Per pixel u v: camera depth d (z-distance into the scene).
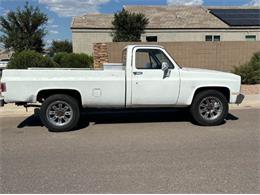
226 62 19.08
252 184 4.89
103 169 5.59
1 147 6.99
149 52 8.53
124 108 8.66
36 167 5.75
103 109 8.79
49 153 6.52
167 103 8.61
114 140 7.37
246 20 34.78
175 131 8.11
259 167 5.59
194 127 8.51
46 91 8.35
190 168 5.57
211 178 5.13
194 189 4.74
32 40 33.06
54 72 8.19
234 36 33.91
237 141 7.17
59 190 4.79
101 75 8.30
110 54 17.58
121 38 29.09
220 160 5.95
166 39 32.81
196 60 18.81
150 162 5.89
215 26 33.53
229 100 8.79
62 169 5.63
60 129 8.25
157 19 34.16
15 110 10.89
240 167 5.59
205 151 6.48
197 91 8.74
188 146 6.82
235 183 4.93
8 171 5.58
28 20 33.47
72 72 8.23
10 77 8.10
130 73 8.38
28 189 4.85
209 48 18.81
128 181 5.06
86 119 9.66
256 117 9.73
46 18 34.25
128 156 6.24
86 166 5.75
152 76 8.45
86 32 33.28
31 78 8.12
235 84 8.74
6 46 33.34
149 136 7.66
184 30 32.97
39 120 9.68
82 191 4.74
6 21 33.50
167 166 5.68
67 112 8.30
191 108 8.69
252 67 16.59
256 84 16.23
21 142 7.36
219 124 8.76
